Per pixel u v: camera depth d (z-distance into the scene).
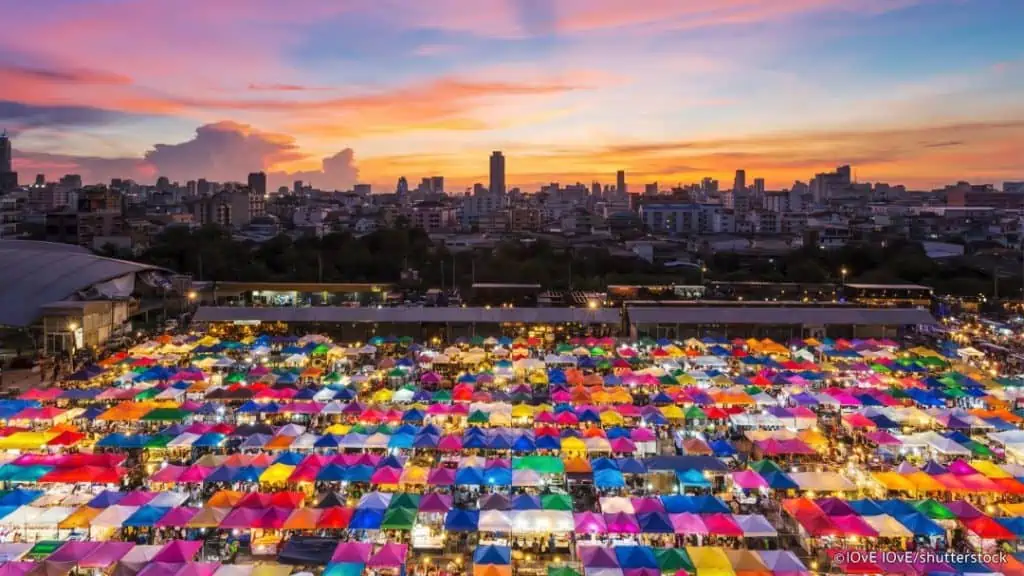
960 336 103.38
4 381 82.31
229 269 163.00
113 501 44.31
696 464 51.12
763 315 103.94
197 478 48.03
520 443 54.84
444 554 43.06
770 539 44.16
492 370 82.75
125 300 108.50
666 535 43.12
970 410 63.78
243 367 84.56
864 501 44.31
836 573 40.56
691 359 84.00
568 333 105.56
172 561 37.62
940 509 43.38
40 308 96.94
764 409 65.81
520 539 43.56
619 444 54.50
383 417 60.72
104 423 63.03
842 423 64.00
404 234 198.00
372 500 44.41
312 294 128.12
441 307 110.88
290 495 45.22
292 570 39.31
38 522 42.47
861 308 108.00
